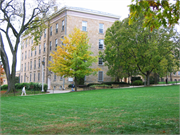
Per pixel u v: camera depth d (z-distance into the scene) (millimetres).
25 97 21781
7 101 17906
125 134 6102
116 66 32156
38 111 11305
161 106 10875
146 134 6008
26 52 56812
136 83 39656
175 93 17219
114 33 33062
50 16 28906
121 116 8852
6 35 28344
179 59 31734
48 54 43969
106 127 7062
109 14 41688
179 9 7379
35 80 49812
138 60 30141
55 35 41469
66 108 12023
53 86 40906
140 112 9508
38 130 7113
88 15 39906
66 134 6430
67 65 27969
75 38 27984
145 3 6387
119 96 17484
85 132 6551
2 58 28438
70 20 38062
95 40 40531
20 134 6645
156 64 29453
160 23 7355
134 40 29281
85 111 10672
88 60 27359
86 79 39281
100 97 17719
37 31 28547
